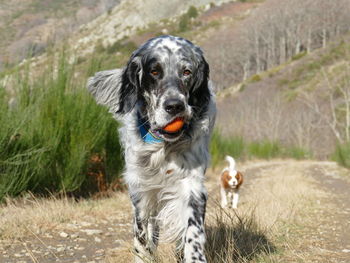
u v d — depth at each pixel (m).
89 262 3.69
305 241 4.46
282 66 47.38
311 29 52.66
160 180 3.20
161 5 88.38
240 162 16.89
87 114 6.59
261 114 32.12
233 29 57.34
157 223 3.46
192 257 3.01
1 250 3.90
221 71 51.28
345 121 30.72
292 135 30.34
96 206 5.92
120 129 3.62
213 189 8.81
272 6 56.09
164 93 3.11
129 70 3.40
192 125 3.18
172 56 3.25
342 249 4.27
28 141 6.04
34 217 4.91
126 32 80.06
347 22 51.06
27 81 6.33
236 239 3.85
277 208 5.74
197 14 83.00
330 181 10.66
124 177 3.45
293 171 13.02
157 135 3.13
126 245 4.11
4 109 5.84
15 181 5.93
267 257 3.70
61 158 6.48
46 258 3.77
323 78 39.16
